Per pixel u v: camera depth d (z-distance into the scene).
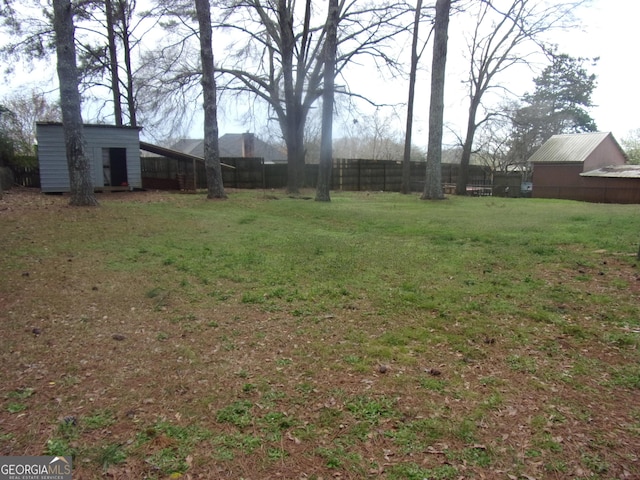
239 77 22.69
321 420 2.69
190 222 10.20
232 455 2.38
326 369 3.33
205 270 6.04
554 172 31.17
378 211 13.27
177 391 3.03
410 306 4.66
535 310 4.52
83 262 6.36
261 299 4.89
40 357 3.52
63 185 16.42
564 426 2.62
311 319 4.33
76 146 11.92
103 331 4.04
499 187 32.09
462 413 2.75
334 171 26.38
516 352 3.61
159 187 20.86
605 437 2.52
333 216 11.99
